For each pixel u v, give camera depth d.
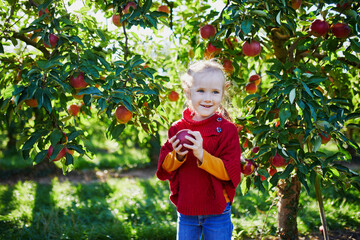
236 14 2.30
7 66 2.87
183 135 1.66
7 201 5.64
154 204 5.55
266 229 3.85
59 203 5.59
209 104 1.78
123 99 2.00
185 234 1.87
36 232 4.04
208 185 1.77
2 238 3.78
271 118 2.33
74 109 2.93
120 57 3.16
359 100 3.50
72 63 2.15
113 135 2.37
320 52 3.22
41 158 2.14
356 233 3.85
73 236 3.88
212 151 1.78
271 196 3.50
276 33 3.06
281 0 2.34
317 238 3.71
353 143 2.10
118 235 3.93
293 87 2.07
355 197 5.11
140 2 2.70
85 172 10.23
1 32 2.77
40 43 2.46
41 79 2.00
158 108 2.88
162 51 4.05
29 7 3.06
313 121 2.13
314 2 2.53
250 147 2.64
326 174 2.36
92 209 5.27
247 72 3.72
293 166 2.19
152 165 11.74
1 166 10.08
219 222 1.81
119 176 9.79
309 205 4.88
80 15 2.72
